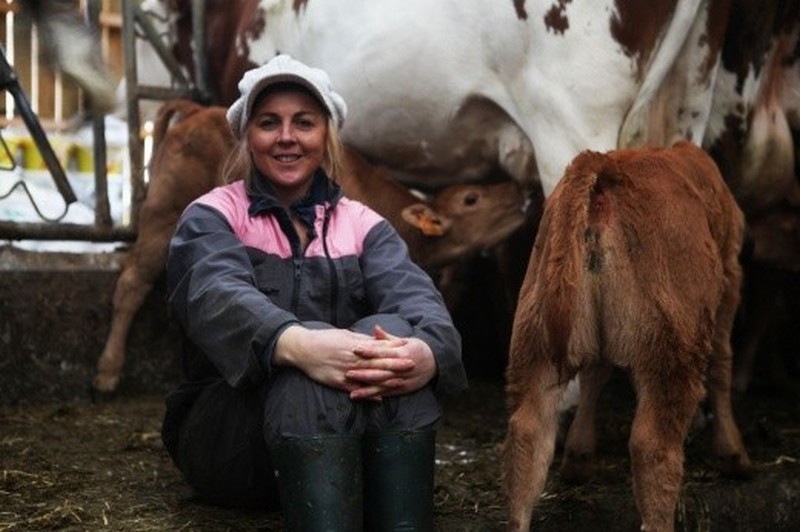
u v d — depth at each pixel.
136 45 7.12
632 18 4.79
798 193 5.98
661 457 3.46
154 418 5.58
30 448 4.86
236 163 3.88
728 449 4.43
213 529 3.69
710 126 5.42
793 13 5.41
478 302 7.13
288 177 3.63
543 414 3.54
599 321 3.61
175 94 6.73
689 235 3.68
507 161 5.44
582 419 4.33
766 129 5.48
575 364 3.59
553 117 4.96
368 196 5.64
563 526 4.07
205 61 6.87
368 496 3.30
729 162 5.48
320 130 3.65
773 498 4.44
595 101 4.87
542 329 3.56
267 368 3.26
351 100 5.77
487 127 5.46
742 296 7.07
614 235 3.60
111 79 5.32
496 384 6.81
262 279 3.57
